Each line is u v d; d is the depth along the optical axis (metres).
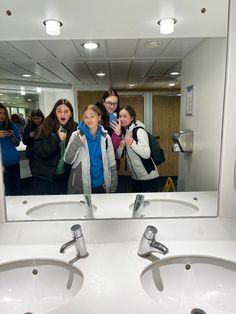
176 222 1.22
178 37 1.13
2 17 1.07
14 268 1.04
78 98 1.20
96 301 0.80
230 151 1.17
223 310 0.94
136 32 1.12
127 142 1.25
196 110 1.19
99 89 1.19
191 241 1.15
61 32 1.11
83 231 1.18
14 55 1.13
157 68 1.17
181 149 1.25
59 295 0.99
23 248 1.11
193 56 1.15
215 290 1.01
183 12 1.09
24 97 1.17
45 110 1.19
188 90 1.19
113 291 0.85
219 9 1.07
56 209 1.26
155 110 1.22
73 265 0.99
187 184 1.27
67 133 1.23
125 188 1.28
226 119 1.15
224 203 1.22
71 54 1.14
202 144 1.23
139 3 1.07
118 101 1.21
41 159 1.22
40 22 1.09
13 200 1.21
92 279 0.91
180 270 1.05
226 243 1.14
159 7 1.08
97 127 1.23
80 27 1.11
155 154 1.26
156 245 1.00
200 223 1.22
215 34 1.11
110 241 1.15
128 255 1.05
